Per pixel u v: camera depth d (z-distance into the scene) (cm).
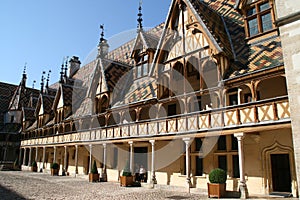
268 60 1278
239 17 1742
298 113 823
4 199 1210
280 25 915
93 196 1313
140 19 2375
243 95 1440
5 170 3684
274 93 1338
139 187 1734
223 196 1270
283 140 1304
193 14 1630
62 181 2127
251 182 1395
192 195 1368
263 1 1495
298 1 878
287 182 1287
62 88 3133
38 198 1244
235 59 1464
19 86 4866
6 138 4306
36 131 3669
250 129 1230
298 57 854
